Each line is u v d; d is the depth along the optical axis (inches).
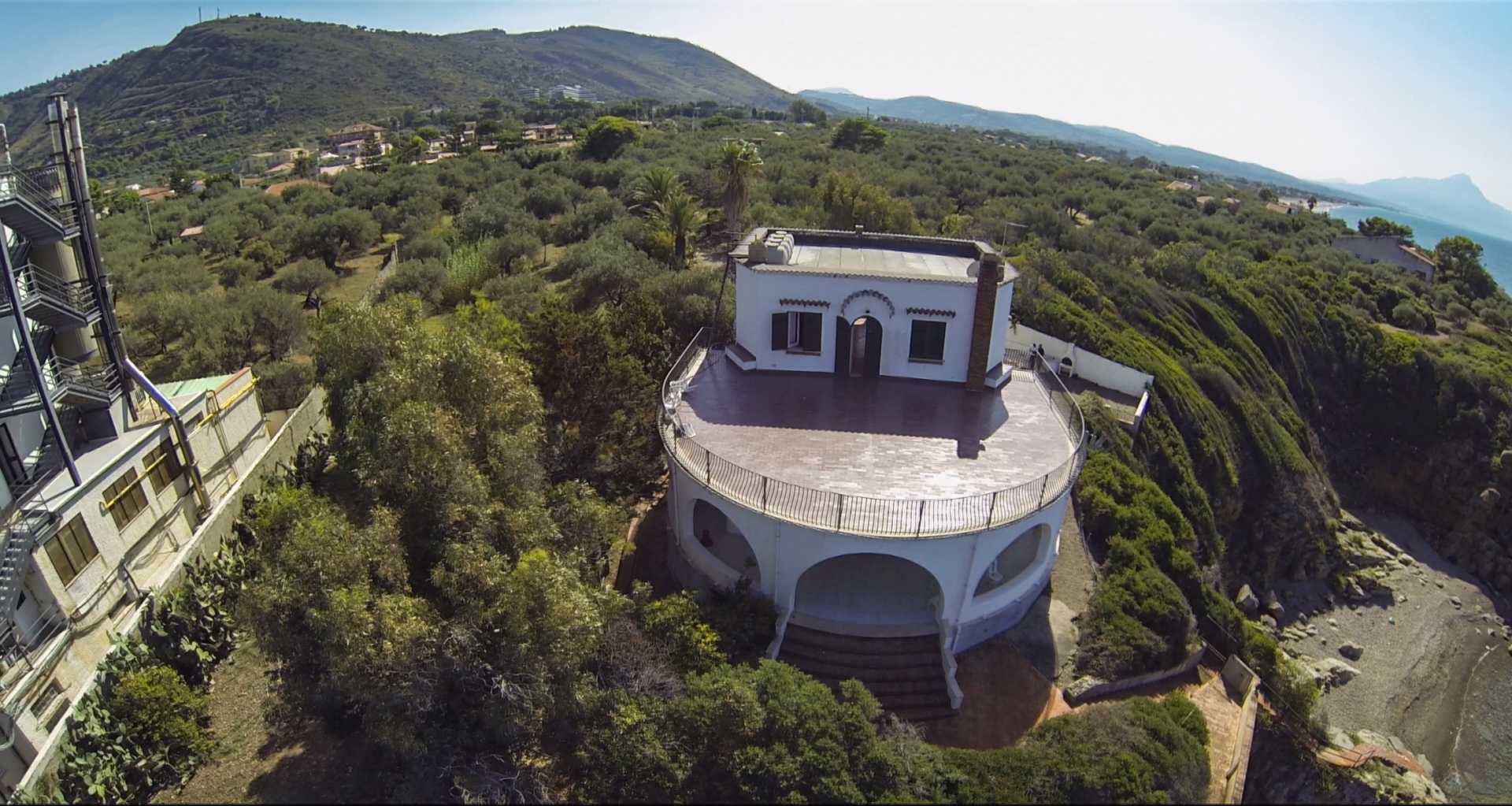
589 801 582.2
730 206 1791.3
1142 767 618.5
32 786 606.2
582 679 607.8
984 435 904.3
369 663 537.0
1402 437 2028.8
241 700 733.3
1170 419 1475.1
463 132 5369.1
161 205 2891.2
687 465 818.8
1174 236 2792.8
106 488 805.9
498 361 797.2
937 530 717.9
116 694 668.1
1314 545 1624.0
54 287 882.8
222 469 1026.1
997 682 781.9
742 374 1071.0
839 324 1038.4
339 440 885.2
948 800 581.3
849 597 835.4
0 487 788.0
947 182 3080.7
